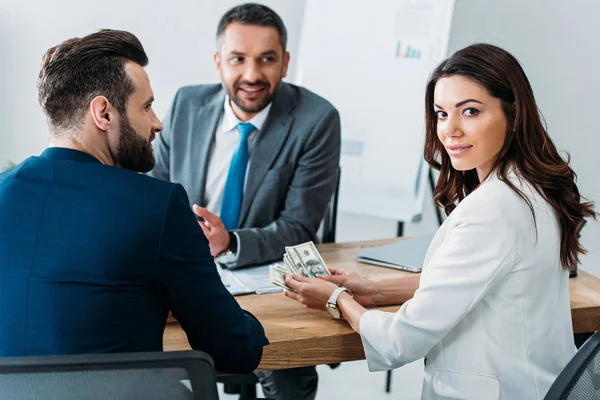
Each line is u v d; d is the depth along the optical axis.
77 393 0.93
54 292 1.11
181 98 2.38
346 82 3.16
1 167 3.22
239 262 1.94
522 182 1.39
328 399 2.71
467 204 1.38
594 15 3.16
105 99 1.19
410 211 3.06
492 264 1.33
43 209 1.15
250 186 2.22
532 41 3.25
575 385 1.11
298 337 1.48
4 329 1.12
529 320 1.37
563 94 3.27
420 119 3.02
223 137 2.31
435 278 1.37
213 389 0.96
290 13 3.31
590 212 1.43
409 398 2.74
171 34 3.24
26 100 3.18
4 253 1.14
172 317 1.53
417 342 1.38
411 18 3.04
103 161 1.23
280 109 2.29
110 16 3.17
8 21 3.10
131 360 0.91
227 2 3.25
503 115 1.38
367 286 1.66
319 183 2.24
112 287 1.12
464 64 1.37
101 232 1.13
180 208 1.18
